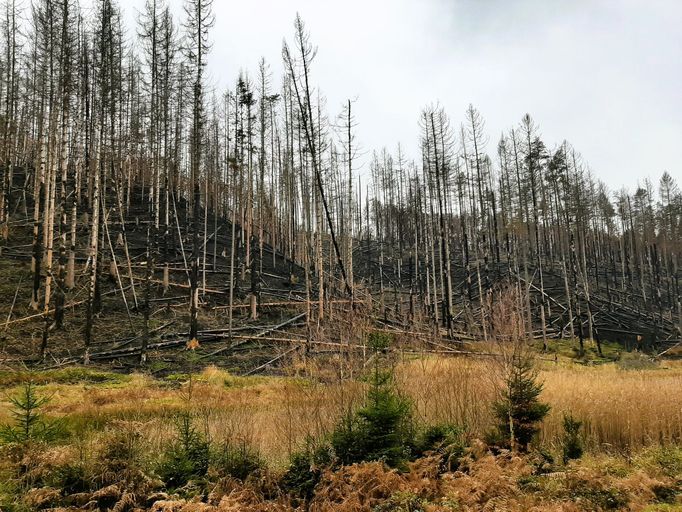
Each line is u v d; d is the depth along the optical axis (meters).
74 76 26.02
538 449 9.38
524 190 43.03
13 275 28.14
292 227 46.62
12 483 6.91
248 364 22.95
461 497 6.76
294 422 10.07
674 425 10.56
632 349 36.50
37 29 31.66
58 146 28.72
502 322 10.09
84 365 20.94
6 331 22.73
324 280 36.22
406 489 7.07
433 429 8.95
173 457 7.73
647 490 7.03
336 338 19.30
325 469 7.58
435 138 36.19
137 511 6.50
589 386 14.18
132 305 28.28
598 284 54.25
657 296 49.59
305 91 26.41
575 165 50.16
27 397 8.67
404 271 54.81
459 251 64.88
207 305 30.23
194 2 26.36
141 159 43.56
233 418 10.52
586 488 7.20
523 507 6.55
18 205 38.09
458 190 49.44
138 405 13.68
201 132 32.62
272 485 7.54
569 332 39.62
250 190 33.91
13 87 34.91
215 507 6.38
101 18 29.06
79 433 10.71
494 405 9.88
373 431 8.20
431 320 32.28
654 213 75.44
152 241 31.11
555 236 69.31
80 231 35.34
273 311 31.19
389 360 11.93
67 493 7.00
